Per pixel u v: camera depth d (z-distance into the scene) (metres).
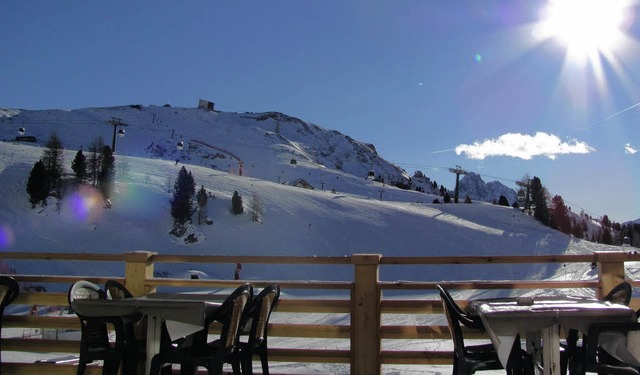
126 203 55.00
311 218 60.38
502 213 79.06
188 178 54.34
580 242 68.69
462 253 58.16
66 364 4.25
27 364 4.23
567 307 2.86
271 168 145.62
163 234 51.34
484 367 3.09
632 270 22.91
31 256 4.46
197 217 54.88
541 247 62.53
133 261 4.30
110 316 3.20
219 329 4.04
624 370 2.78
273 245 53.44
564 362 3.22
